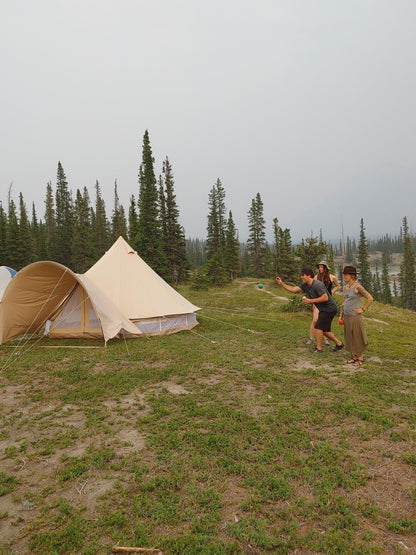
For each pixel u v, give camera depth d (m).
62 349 8.69
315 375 6.38
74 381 6.26
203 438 4.06
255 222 53.78
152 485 3.19
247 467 3.47
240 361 7.41
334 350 8.19
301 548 2.49
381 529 2.65
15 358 7.86
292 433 4.16
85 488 3.23
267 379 6.16
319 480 3.24
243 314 15.67
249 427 4.32
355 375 6.37
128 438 4.18
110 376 6.50
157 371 6.75
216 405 5.06
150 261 33.50
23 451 3.92
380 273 115.56
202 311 16.89
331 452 3.72
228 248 44.34
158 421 4.61
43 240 58.78
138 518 2.81
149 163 34.25
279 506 2.94
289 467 3.47
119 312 9.99
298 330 11.38
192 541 2.56
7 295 9.20
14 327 9.65
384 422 4.43
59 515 2.84
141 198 34.38
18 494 3.16
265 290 29.41
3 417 4.82
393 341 9.86
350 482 3.19
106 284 10.86
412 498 2.99
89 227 59.34
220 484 3.23
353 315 7.07
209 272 37.03
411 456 3.56
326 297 7.68
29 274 9.02
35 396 5.56
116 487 3.23
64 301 10.13
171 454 3.77
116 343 9.32
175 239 39.06
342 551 2.44
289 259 38.16
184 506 2.95
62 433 4.33
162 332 10.59
